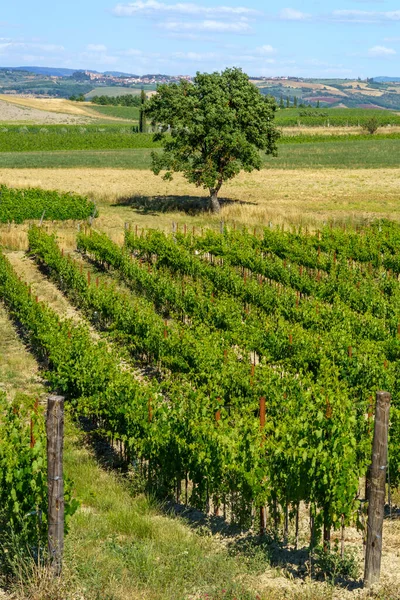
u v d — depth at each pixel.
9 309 24.81
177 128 41.69
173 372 17.03
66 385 15.83
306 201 48.12
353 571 8.05
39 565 7.49
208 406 12.23
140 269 26.38
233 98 42.06
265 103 42.31
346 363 15.22
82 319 23.25
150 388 13.50
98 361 15.14
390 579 7.86
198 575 7.87
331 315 19.50
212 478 9.90
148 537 9.17
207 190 53.97
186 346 16.55
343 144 93.12
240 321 19.64
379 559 7.68
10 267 26.34
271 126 42.62
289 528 9.66
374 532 7.64
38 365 19.27
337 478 8.31
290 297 21.62
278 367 16.56
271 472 9.15
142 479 11.77
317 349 16.17
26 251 34.50
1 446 9.45
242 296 23.53
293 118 135.88
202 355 15.77
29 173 65.62
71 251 34.16
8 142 97.62
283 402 12.80
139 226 39.75
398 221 39.22
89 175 64.44
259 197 50.16
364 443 10.21
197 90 42.66
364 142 95.62
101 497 10.77
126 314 20.19
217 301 21.31
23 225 39.94
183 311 22.25
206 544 8.95
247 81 42.66
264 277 28.22
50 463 7.57
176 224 39.97
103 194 49.09
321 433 9.18
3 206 39.84
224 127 40.78
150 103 42.47
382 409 7.50
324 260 27.09
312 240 30.61
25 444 9.92
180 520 10.00
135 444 12.01
